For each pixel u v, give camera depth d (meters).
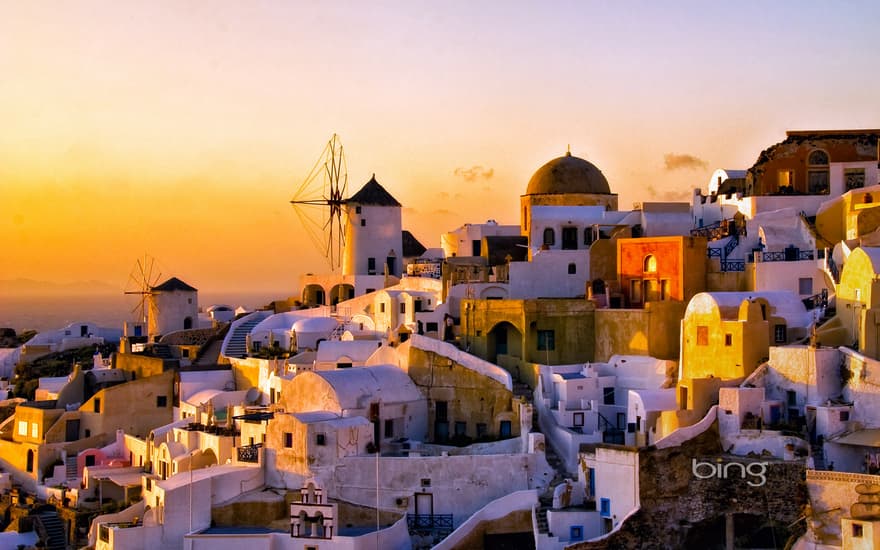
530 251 104.38
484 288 99.00
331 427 78.94
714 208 100.19
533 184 111.94
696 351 79.19
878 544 60.78
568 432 80.06
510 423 84.38
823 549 65.31
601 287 93.88
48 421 99.38
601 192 111.00
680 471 69.62
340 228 120.06
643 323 87.62
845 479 65.44
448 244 117.69
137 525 78.50
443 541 74.00
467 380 86.88
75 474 95.75
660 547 68.81
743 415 71.38
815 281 83.56
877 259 73.38
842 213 89.75
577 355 90.38
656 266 90.25
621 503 70.00
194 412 96.44
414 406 87.19
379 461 78.62
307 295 118.06
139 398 100.19
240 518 78.38
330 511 73.88
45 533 86.94
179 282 131.12
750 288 86.94
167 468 86.69
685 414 73.31
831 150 96.44
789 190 96.44
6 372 135.38
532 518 74.19
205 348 114.19
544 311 90.50
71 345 138.12
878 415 69.38
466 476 78.00
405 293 104.00
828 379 72.00
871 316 71.44
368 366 90.12
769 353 75.19
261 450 80.81
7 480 98.31
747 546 68.75
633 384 86.06
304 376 85.25
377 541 73.81
